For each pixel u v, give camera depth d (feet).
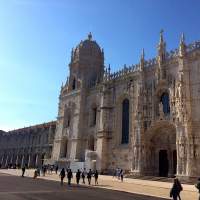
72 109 257.75
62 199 72.90
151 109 177.88
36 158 350.64
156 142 178.60
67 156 245.65
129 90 199.52
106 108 213.66
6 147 435.12
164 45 183.01
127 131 197.36
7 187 100.12
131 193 98.07
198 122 148.77
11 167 342.23
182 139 147.84
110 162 200.64
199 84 153.58
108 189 111.14
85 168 199.41
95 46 281.95
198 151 144.77
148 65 190.19
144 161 172.76
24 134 396.78
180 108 154.10
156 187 118.21
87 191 99.25
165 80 173.99
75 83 268.21
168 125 165.99
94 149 221.25
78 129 240.12
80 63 269.85
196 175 140.97
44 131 350.02
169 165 164.86
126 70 207.51
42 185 117.19
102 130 208.23
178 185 75.00
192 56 160.66
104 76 225.76
